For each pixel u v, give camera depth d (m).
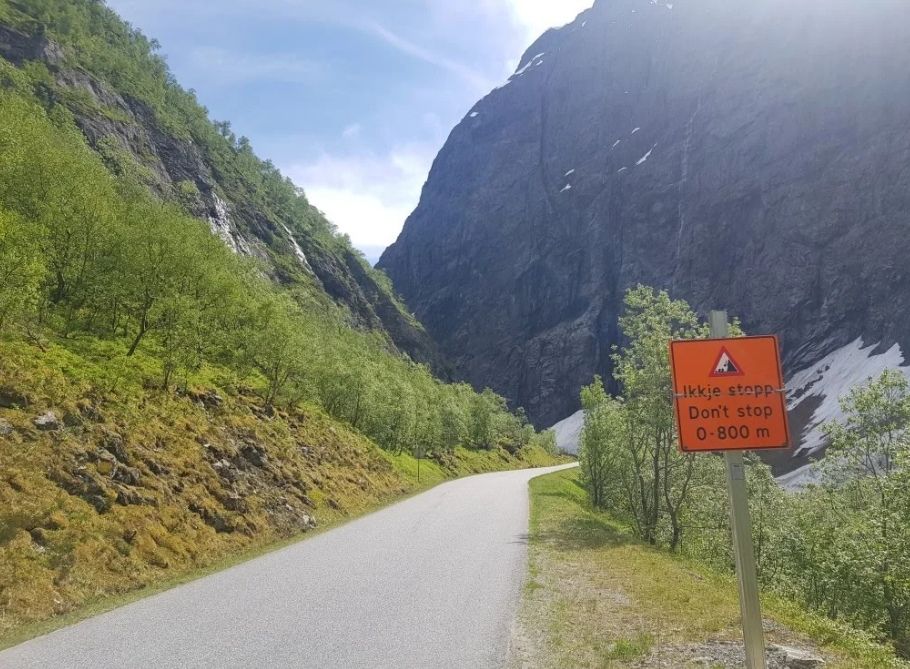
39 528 14.97
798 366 156.12
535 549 20.61
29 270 24.69
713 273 185.00
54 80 141.00
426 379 125.00
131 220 39.56
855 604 24.50
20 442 18.05
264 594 13.70
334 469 37.62
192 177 161.38
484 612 11.95
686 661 8.88
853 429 27.58
